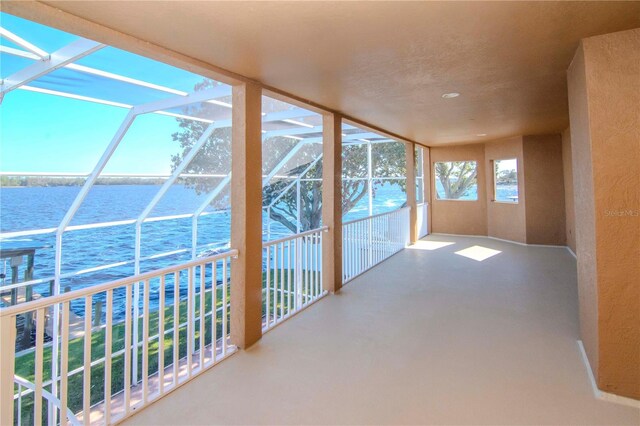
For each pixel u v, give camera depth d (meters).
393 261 6.30
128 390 2.14
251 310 3.06
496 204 8.34
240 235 3.02
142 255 6.81
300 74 2.98
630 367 2.19
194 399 2.29
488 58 2.71
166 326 6.40
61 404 1.83
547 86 3.50
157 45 2.34
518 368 2.60
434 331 3.29
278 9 1.91
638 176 2.15
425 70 2.96
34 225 4.16
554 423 1.99
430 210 9.28
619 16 2.04
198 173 5.30
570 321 3.45
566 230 7.12
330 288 4.50
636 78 2.16
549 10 1.97
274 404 2.22
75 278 5.56
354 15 1.99
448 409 2.13
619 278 2.21
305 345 3.04
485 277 5.16
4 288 4.18
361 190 12.55
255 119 3.12
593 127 2.26
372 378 2.50
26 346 4.66
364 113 4.70
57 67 2.52
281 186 9.67
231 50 2.46
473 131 6.51
